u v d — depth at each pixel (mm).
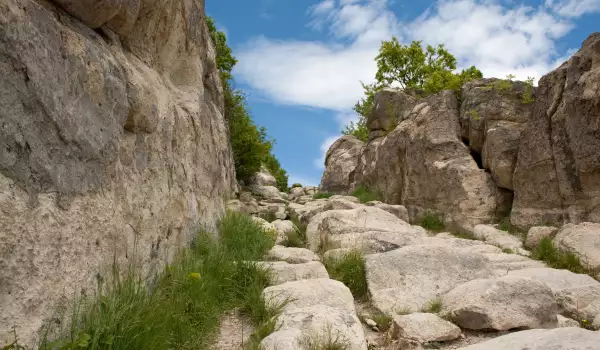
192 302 3695
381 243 6457
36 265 2197
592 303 4332
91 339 2475
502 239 7840
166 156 4387
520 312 3877
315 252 7266
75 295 2545
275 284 4848
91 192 2824
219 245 5547
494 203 9422
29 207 2172
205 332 3553
